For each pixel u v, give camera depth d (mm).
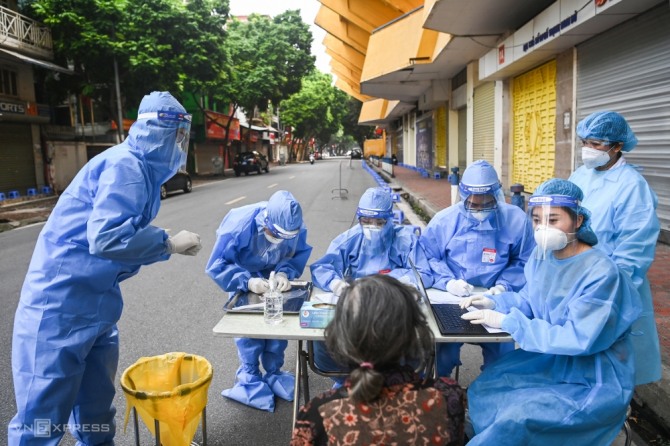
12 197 17734
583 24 7719
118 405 3586
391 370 1472
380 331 1366
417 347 1443
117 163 2396
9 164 18094
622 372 2268
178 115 2514
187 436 2629
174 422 2561
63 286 2400
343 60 28609
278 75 34031
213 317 5332
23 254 9094
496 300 2717
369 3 18781
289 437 3205
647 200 2791
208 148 36438
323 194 18141
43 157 19750
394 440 1412
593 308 2184
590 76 8742
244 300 3059
